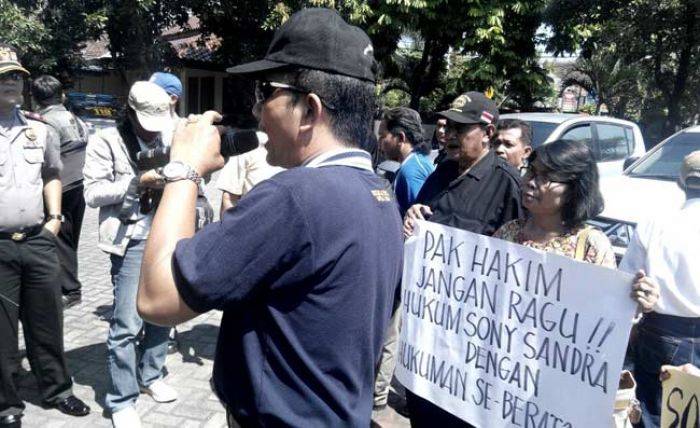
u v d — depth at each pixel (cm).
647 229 272
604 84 2939
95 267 632
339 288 122
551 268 197
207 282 116
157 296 119
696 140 555
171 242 122
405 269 238
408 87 1673
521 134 362
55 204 339
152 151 166
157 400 365
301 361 123
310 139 133
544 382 198
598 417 187
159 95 326
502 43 1265
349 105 133
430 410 242
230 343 130
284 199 119
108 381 387
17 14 1147
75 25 1324
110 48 1505
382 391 356
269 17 1413
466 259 219
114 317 324
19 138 312
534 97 1418
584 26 1443
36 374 341
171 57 1667
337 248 121
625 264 279
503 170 295
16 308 316
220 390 131
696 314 257
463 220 290
